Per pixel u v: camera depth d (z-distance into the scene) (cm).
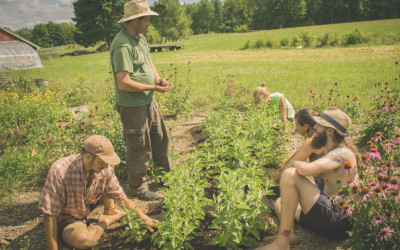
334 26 6688
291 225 261
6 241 302
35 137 540
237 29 10588
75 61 3684
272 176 409
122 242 296
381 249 228
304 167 261
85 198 289
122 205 312
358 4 9525
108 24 6241
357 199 242
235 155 388
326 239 285
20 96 948
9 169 431
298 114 349
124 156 426
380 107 518
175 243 268
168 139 405
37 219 341
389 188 236
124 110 347
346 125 279
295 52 2975
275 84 1109
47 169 448
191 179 330
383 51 2372
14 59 2977
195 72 1694
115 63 333
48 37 13988
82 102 941
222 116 574
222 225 296
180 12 8544
